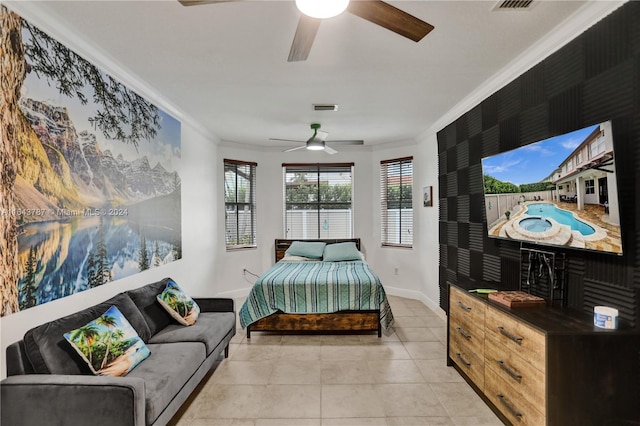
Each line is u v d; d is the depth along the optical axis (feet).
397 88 10.00
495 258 10.03
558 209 6.63
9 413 5.13
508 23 6.59
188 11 6.11
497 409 7.16
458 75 9.11
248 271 18.15
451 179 12.96
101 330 6.39
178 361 7.01
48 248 6.28
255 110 11.99
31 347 5.52
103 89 7.94
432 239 15.08
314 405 7.72
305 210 19.17
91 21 6.43
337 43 7.29
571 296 7.03
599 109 6.21
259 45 7.39
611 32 5.93
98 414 5.11
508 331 6.61
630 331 5.46
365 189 18.83
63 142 6.68
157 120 10.54
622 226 5.76
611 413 5.47
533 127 8.12
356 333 12.26
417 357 10.24
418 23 5.15
